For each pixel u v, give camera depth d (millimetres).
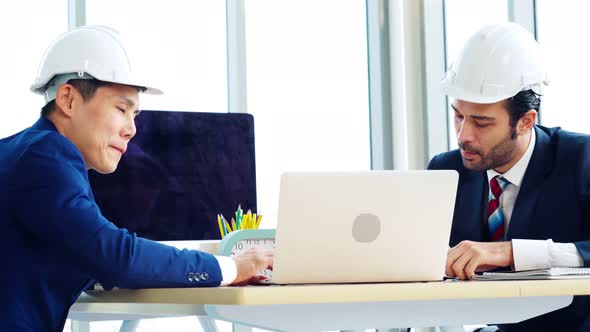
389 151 4891
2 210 1814
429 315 1767
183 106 4340
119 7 4188
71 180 1802
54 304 1872
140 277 1756
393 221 1790
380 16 4922
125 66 1956
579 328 2387
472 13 4746
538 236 2449
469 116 2467
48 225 1768
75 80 1945
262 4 4535
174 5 4320
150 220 2410
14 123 3912
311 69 4656
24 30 3955
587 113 4285
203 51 4398
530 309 1886
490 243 2115
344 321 1672
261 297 1534
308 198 1729
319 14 4688
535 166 2494
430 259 1836
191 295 1649
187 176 2479
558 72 4379
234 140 2566
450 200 1821
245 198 2572
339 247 1772
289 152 4574
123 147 1996
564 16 4367
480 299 1825
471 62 2467
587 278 1868
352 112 4809
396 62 4902
